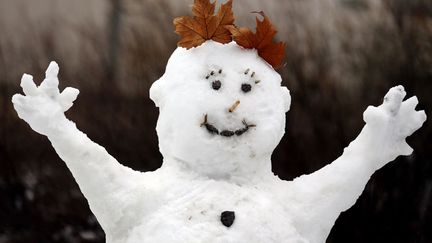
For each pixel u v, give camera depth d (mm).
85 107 15719
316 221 6430
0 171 16172
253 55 6406
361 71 14148
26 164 16375
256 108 6199
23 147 16484
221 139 6141
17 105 6133
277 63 6477
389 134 6555
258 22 6402
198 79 6207
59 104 6250
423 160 13039
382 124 6449
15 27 18844
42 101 6168
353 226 13125
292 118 13648
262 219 6137
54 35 18719
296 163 13438
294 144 13469
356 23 14664
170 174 6316
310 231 6422
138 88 15414
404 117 6625
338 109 13742
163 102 6367
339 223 13172
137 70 15555
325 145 13453
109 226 6281
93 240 14992
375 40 14258
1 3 19062
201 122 6117
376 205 13023
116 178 6277
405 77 13719
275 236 6137
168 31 15648
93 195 6277
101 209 6281
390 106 6496
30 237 15445
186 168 6305
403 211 13023
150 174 6414
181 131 6148
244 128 6168
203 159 6184
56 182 15891
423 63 13805
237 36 6297
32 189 15922
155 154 14805
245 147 6203
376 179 12992
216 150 6148
